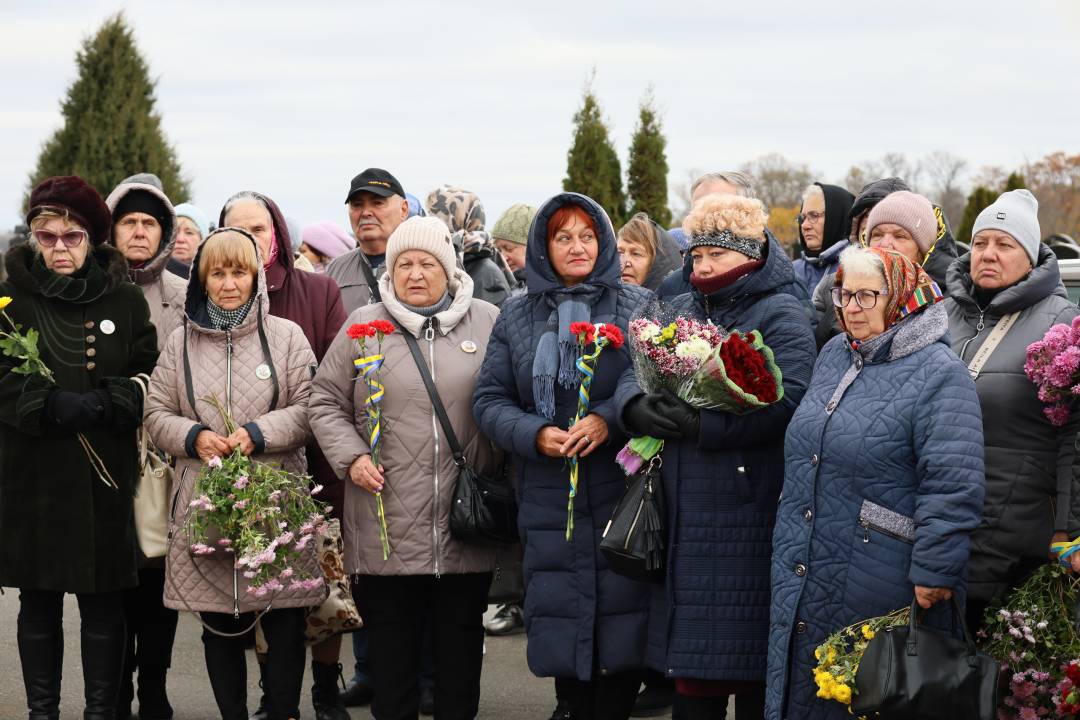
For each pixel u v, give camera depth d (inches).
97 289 192.5
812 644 147.5
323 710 207.2
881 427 144.6
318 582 186.2
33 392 182.4
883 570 143.4
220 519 177.9
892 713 135.9
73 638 267.6
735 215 165.5
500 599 193.9
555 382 174.7
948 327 152.7
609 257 180.9
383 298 186.9
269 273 214.4
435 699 185.2
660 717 215.0
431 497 180.7
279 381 189.8
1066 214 1926.7
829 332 195.9
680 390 159.3
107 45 983.6
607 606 171.5
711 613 161.2
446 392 183.3
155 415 186.7
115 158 968.9
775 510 163.2
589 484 173.2
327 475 208.4
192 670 242.4
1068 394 151.3
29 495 185.6
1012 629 152.2
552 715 210.5
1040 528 157.2
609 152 773.3
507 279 285.7
